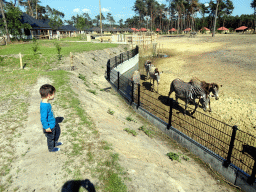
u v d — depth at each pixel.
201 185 4.96
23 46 27.62
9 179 3.96
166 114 9.82
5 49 24.34
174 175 5.02
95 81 15.14
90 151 4.98
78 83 12.12
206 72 18.36
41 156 4.72
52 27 46.88
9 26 33.09
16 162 4.48
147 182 4.27
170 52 34.59
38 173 4.15
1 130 5.89
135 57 26.22
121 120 8.38
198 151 6.47
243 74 16.36
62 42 35.22
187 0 77.31
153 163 5.30
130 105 11.01
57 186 3.83
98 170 4.32
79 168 4.35
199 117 9.58
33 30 43.09
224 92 12.92
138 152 5.68
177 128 8.21
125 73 21.16
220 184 5.27
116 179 4.08
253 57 21.25
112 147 5.27
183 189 4.49
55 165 4.41
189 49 34.31
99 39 43.72
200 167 5.96
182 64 22.92
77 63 18.05
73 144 5.23
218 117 9.62
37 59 18.45
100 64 21.02
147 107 10.52
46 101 4.13
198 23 96.25
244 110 10.16
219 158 5.71
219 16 93.69
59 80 11.45
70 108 7.63
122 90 13.14
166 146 7.05
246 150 6.73
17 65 16.83
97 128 6.28
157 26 133.25
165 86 15.26
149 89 14.59
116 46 30.88
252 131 8.20
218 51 27.86
